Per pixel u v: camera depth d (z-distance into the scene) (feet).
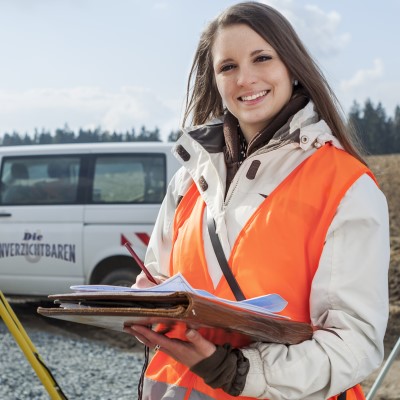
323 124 6.08
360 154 6.50
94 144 25.30
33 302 30.25
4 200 25.52
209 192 6.33
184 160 6.62
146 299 4.90
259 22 6.15
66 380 19.48
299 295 5.79
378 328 5.61
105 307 5.22
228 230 6.08
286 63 6.20
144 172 24.50
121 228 24.23
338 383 5.54
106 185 24.75
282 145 5.98
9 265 25.21
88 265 24.43
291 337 5.48
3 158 25.79
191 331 5.11
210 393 5.79
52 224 24.88
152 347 5.78
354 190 5.77
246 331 5.11
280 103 6.24
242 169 6.13
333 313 5.62
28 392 18.19
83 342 24.47
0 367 20.49
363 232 5.69
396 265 28.99
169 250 6.88
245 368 5.37
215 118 6.74
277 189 5.95
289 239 5.78
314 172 5.91
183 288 4.84
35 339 24.56
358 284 5.62
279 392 5.48
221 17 6.31
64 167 25.25
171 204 6.94
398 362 21.43
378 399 17.90
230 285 5.87
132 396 18.10
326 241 5.74
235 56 6.20
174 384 5.97
